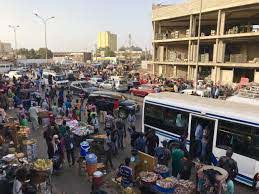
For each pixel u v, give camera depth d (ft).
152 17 166.61
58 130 41.11
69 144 40.14
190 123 41.09
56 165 37.76
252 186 34.35
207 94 92.68
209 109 38.55
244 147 34.83
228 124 36.35
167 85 113.29
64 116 60.85
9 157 33.91
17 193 24.88
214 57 129.49
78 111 63.26
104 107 72.74
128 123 61.87
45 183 29.66
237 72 128.77
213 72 131.34
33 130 57.72
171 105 44.09
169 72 167.32
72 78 137.08
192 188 29.04
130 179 32.42
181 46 166.91
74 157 41.60
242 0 111.65
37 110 62.64
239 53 135.54
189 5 138.82
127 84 120.57
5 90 82.07
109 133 43.39
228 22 145.38
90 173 36.45
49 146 38.68
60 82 118.83
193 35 141.38
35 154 41.57
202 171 28.12
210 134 38.58
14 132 44.93
